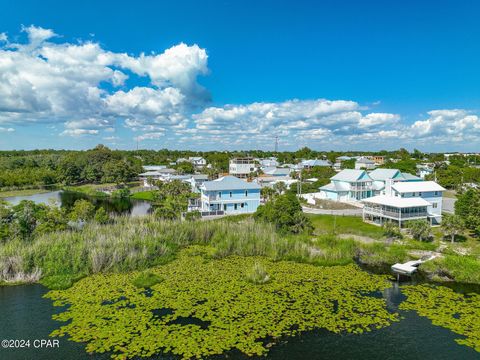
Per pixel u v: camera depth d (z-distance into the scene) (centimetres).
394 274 3403
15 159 15175
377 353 2073
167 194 8475
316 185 8931
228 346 2114
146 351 2053
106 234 4172
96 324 2370
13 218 4181
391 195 5688
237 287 3017
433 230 5012
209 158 19375
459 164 14350
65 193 10781
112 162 13012
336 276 3312
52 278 3158
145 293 2889
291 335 2253
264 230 4428
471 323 2425
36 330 2300
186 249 4231
